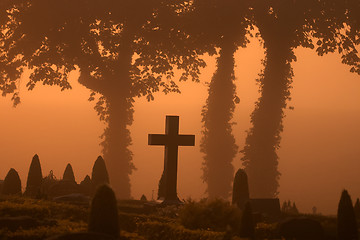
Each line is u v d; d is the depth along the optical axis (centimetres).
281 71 14688
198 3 14925
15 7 14900
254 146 14762
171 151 9550
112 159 15138
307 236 6300
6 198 8812
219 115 15112
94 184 11075
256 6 14725
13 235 5900
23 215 7050
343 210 6109
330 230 6378
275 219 8369
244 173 9600
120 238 6050
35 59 14925
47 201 8838
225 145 15100
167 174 9512
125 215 8088
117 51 15025
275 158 14825
